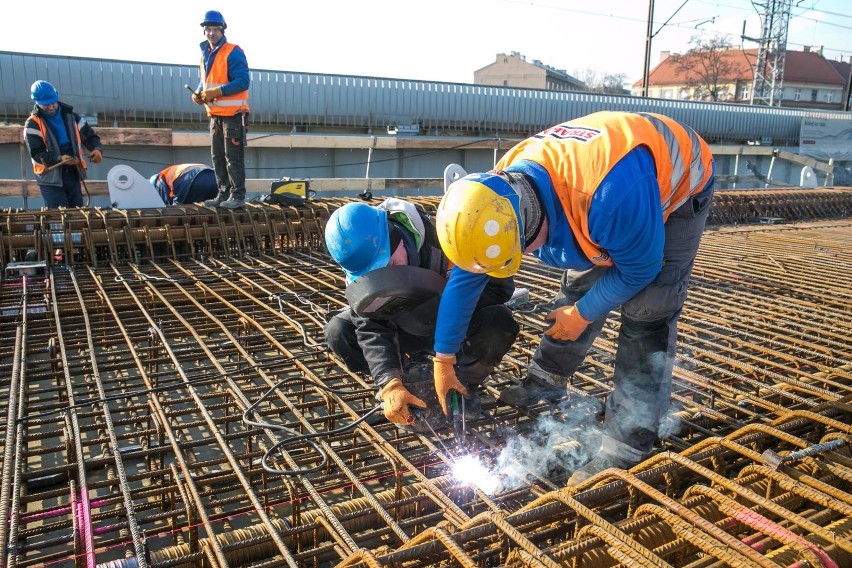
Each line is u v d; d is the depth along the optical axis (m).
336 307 4.49
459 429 2.72
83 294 4.75
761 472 1.94
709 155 2.45
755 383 3.23
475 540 1.84
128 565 1.94
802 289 5.21
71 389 3.01
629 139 2.11
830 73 62.28
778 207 10.50
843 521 1.69
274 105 12.86
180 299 4.70
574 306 2.44
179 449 2.47
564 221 2.17
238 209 6.54
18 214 5.75
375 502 2.16
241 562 2.05
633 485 1.89
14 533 1.96
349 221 2.49
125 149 10.63
